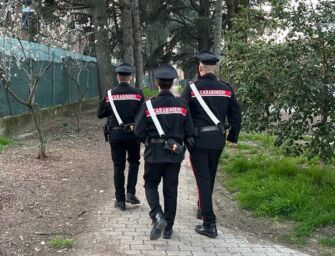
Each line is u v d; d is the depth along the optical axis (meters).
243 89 6.11
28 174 6.44
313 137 5.82
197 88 4.51
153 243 4.26
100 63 14.82
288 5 5.58
